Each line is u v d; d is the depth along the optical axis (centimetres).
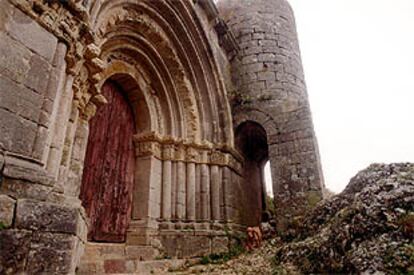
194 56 896
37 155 330
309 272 414
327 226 498
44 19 371
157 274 496
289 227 782
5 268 240
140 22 731
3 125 303
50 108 358
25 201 272
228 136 925
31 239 262
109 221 656
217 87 949
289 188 865
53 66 375
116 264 472
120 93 788
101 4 532
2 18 324
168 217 748
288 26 1212
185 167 834
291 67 1105
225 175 872
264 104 1004
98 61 531
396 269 306
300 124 927
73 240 294
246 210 966
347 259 362
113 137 725
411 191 400
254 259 608
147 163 767
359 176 577
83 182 609
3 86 312
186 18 851
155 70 824
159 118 831
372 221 383
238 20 1209
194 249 725
